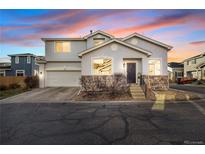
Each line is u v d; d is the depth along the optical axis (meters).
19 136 5.26
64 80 22.39
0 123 6.67
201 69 34.53
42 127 6.13
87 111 8.80
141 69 16.91
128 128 5.89
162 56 17.75
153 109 9.12
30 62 32.34
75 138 5.05
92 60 16.53
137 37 18.20
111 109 9.26
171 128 5.85
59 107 10.03
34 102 11.97
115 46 16.53
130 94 13.76
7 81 23.17
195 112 8.32
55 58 22.55
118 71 16.44
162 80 17.31
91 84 15.23
